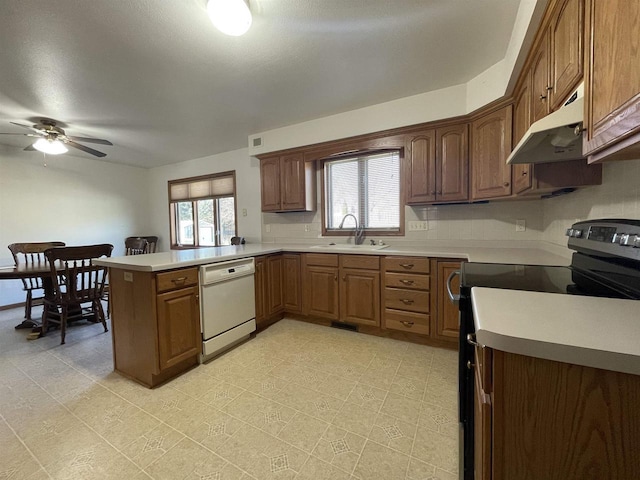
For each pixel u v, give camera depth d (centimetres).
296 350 251
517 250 245
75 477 126
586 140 87
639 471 54
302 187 345
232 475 127
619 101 69
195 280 221
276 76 230
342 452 139
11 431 155
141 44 185
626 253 100
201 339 227
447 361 228
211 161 466
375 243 328
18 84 231
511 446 62
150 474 127
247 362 230
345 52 200
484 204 275
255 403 178
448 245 291
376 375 209
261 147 367
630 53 64
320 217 365
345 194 353
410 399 180
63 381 206
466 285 120
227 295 248
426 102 265
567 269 152
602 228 121
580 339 56
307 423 160
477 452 88
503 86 211
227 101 274
